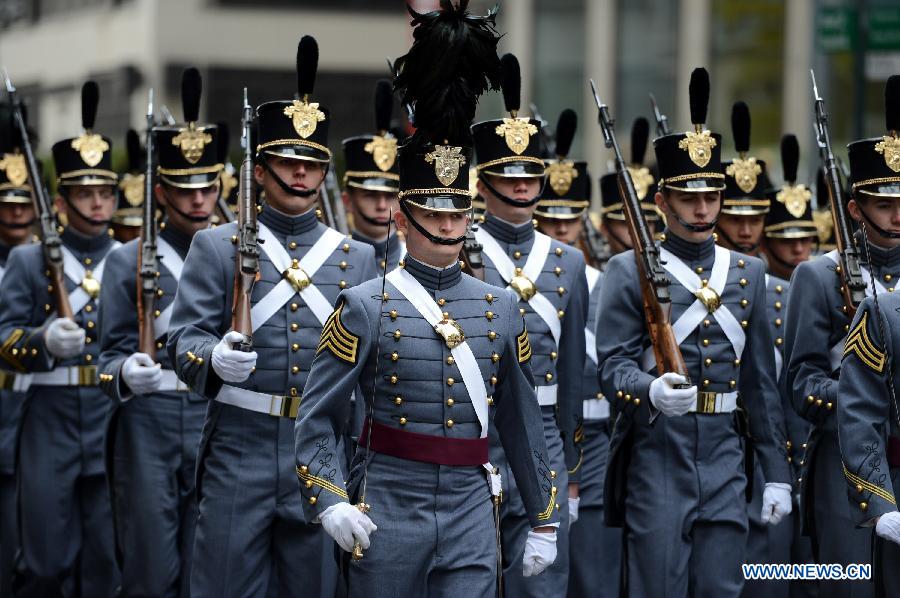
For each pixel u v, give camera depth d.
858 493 26.36
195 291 27.61
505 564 30.59
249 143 28.11
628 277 30.45
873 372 26.55
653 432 29.95
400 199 24.00
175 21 90.12
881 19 60.59
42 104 100.25
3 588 39.34
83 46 96.00
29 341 35.31
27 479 36.19
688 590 30.09
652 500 29.78
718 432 30.27
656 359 29.59
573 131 37.59
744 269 31.03
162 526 32.09
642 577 29.84
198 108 33.28
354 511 22.67
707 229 30.73
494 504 24.03
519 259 32.34
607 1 95.00
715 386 30.30
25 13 100.25
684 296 30.58
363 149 36.84
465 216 24.00
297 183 28.22
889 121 30.33
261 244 28.12
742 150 36.94
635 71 95.50
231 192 39.84
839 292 30.73
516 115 32.41
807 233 39.25
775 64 91.50
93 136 37.53
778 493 30.62
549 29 96.56
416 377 23.50
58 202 40.47
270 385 27.55
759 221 37.03
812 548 31.05
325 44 90.06
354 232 37.62
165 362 32.62
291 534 27.44
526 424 24.45
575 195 37.78
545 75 96.94
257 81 90.44
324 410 23.44
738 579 30.12
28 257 36.97
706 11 93.25
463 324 23.88
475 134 32.69
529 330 31.94
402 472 23.44
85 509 36.66
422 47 23.52
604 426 36.88
